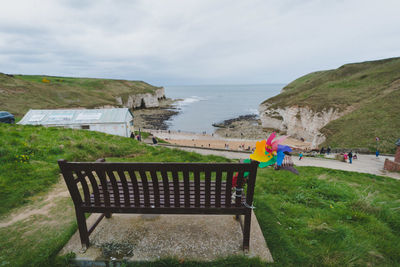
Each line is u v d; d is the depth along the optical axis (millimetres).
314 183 6285
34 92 62469
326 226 3646
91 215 3758
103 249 2975
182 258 2812
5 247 3012
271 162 2834
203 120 77250
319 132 36594
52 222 3645
